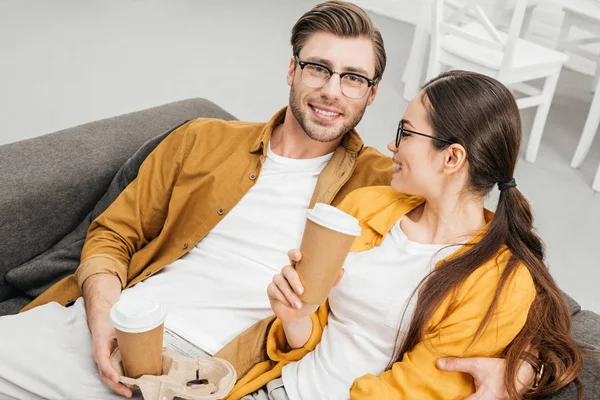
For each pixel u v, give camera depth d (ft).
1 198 5.59
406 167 4.42
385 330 4.34
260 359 4.76
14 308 5.75
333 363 4.37
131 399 4.31
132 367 4.07
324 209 3.47
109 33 15.17
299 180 5.35
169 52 14.55
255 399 4.46
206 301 5.11
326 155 5.45
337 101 5.12
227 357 4.71
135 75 13.32
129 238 5.63
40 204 5.82
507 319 3.98
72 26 15.29
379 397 4.00
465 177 4.28
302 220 5.25
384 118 12.67
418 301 4.15
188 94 12.78
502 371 3.94
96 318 4.74
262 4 18.15
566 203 10.75
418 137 4.33
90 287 5.09
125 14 16.44
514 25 10.25
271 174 5.41
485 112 4.15
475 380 3.98
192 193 5.52
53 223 5.98
